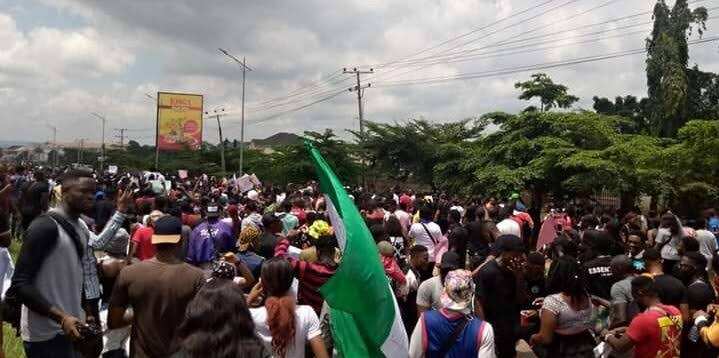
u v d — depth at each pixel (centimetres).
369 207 1366
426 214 1040
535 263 700
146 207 1157
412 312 780
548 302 550
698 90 3262
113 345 592
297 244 1048
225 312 265
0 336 476
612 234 970
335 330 481
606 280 696
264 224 845
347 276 442
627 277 646
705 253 1088
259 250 812
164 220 451
